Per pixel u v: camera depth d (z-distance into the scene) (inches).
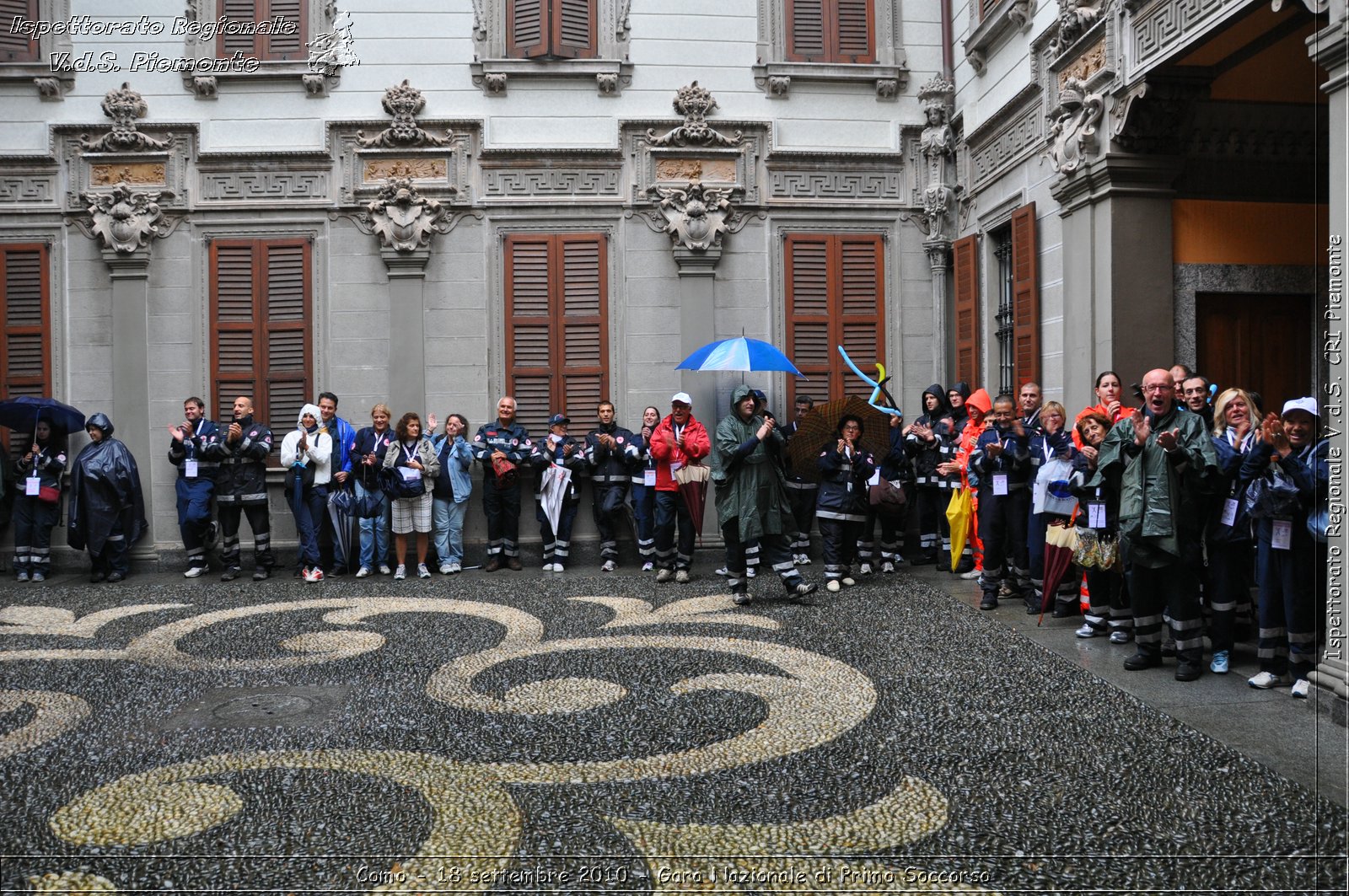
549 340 438.6
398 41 435.5
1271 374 330.3
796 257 448.5
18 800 171.0
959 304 438.3
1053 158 342.6
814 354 449.1
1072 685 229.9
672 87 442.9
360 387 434.0
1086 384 327.6
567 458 410.9
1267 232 325.1
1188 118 309.4
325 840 153.3
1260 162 325.7
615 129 439.2
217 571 419.2
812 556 436.5
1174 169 313.9
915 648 266.2
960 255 434.9
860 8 451.5
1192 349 321.1
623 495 414.3
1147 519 228.2
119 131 426.0
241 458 394.0
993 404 355.9
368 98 434.9
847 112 451.8
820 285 450.3
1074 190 331.9
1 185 430.3
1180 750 186.5
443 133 435.8
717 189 439.5
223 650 277.3
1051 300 357.4
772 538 325.7
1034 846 149.3
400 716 215.3
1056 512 289.4
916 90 455.2
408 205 428.8
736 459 319.9
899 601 329.4
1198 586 232.2
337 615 321.1
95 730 208.2
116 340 427.8
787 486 416.5
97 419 400.5
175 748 195.9
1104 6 315.0
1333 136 202.7
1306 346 332.2
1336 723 199.0
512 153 434.9
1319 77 300.5
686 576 375.6
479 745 195.8
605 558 415.5
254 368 433.4
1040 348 365.4
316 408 399.2
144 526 424.8
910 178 453.7
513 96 437.7
